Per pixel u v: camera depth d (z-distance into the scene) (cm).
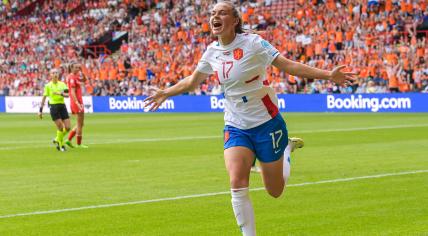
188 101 5291
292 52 5162
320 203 1234
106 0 6669
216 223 1080
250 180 1525
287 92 5022
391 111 4488
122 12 6462
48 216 1156
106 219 1122
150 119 4319
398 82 4553
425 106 4347
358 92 4684
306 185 1438
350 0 5162
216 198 1305
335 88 4762
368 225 1047
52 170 1798
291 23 5325
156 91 948
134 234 1012
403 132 2852
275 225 1058
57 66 6241
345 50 4881
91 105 5753
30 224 1091
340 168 1709
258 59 888
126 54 5959
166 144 2519
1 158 2131
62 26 6706
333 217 1110
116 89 5759
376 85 4650
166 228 1048
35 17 7012
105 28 6412
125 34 6312
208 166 1812
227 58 898
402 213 1132
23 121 4456
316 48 5028
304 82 5038
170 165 1850
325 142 2452
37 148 2477
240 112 903
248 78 890
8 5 7288
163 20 6072
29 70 6438
